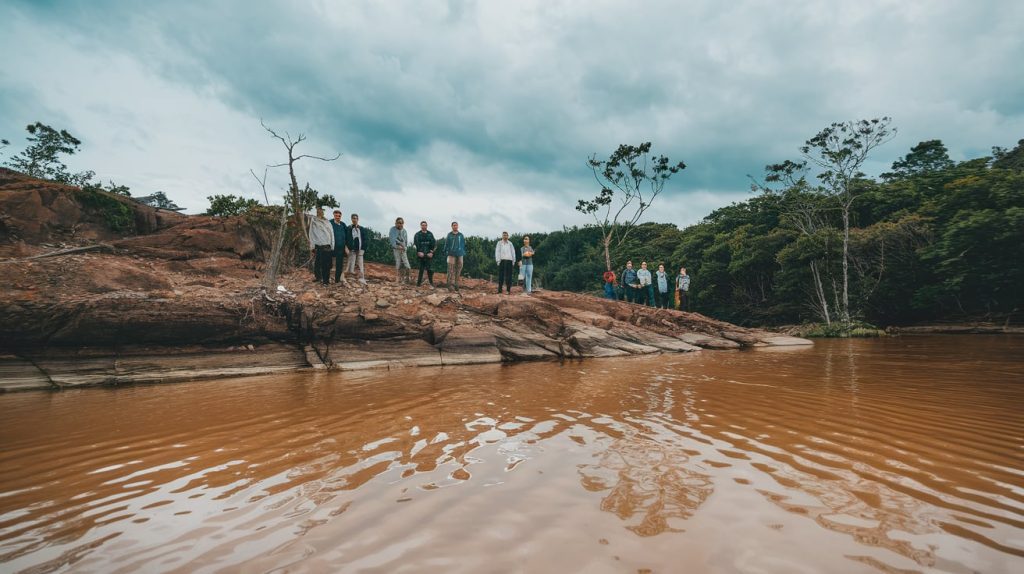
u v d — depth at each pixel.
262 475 2.88
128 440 3.88
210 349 8.86
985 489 2.46
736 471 2.78
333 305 10.48
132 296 8.56
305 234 14.71
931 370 7.82
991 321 23.66
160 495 2.59
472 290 18.11
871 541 1.88
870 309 28.78
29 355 7.48
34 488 2.75
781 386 6.23
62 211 12.80
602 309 15.54
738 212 42.34
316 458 3.21
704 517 2.12
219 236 14.30
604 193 29.95
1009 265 22.62
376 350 10.02
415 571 1.68
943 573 1.62
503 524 2.08
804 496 2.37
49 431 4.25
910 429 3.79
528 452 3.23
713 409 4.70
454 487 2.57
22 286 8.10
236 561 1.80
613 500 2.35
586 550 1.82
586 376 7.61
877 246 28.12
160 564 1.80
